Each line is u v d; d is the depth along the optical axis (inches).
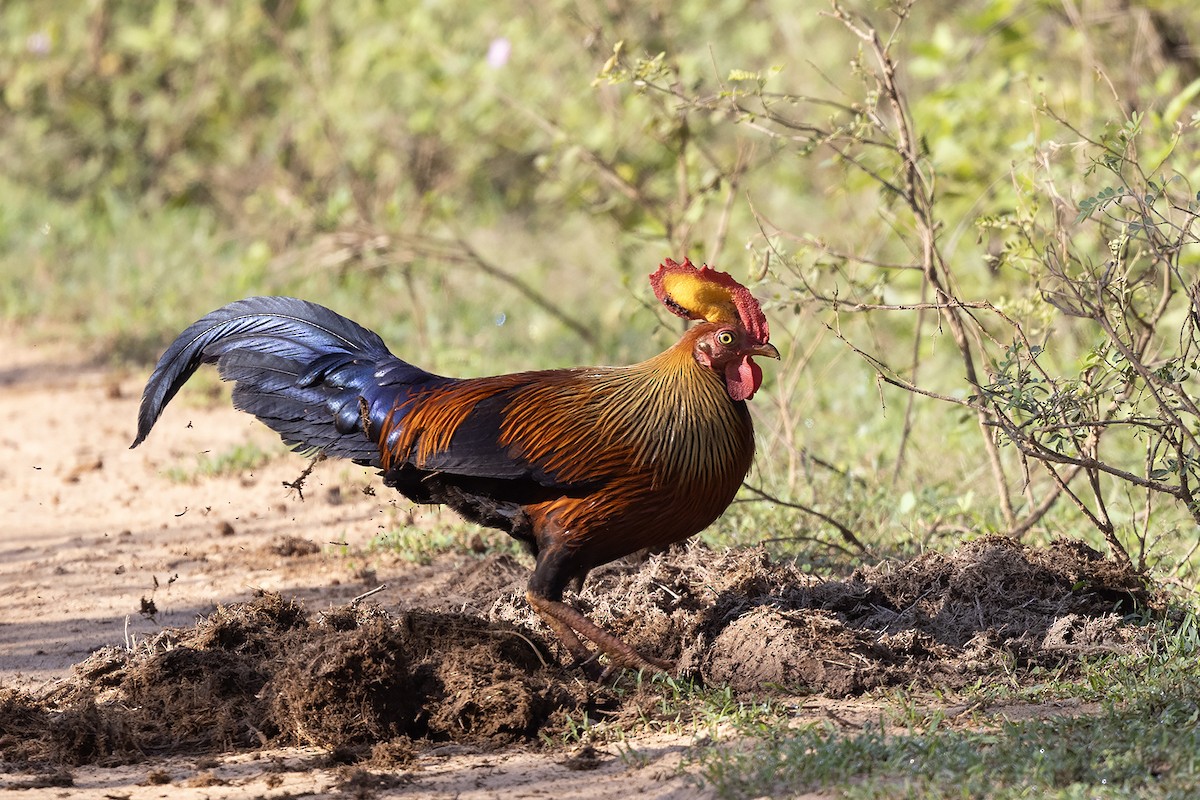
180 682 350.3
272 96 1027.9
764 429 613.9
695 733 319.0
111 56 1058.7
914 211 463.8
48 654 404.5
